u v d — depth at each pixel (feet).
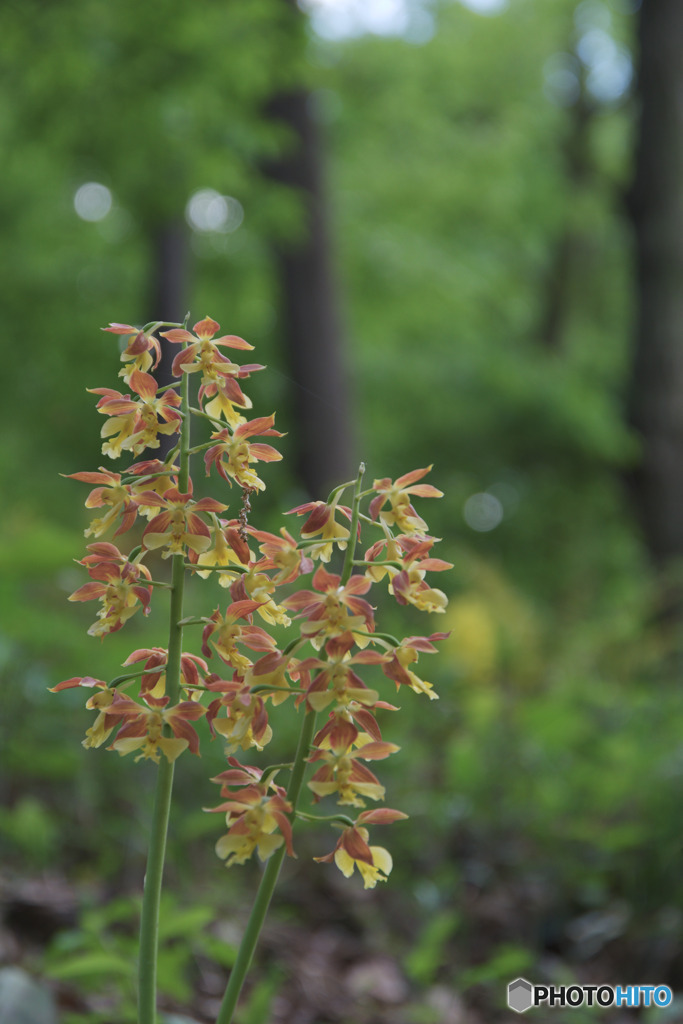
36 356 32.81
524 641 20.25
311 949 9.86
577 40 48.52
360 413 40.55
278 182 27.94
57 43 18.98
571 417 39.73
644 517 28.91
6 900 9.16
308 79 23.56
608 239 53.01
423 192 38.70
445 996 9.12
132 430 4.03
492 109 46.14
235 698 3.93
